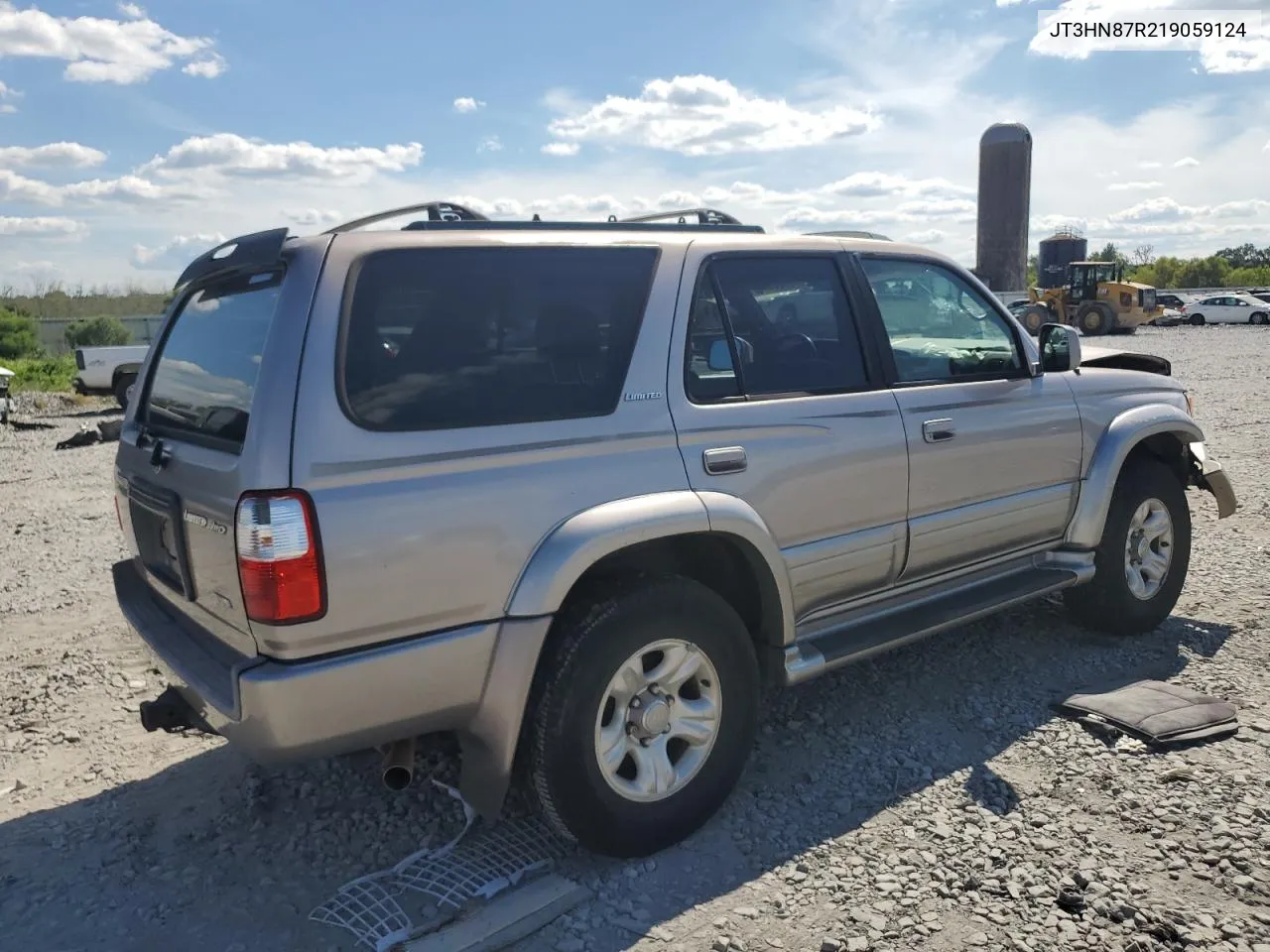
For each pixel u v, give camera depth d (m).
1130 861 3.04
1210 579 5.84
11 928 2.92
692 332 3.39
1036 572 4.62
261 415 2.60
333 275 2.74
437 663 2.79
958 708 4.20
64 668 5.00
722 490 3.34
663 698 3.18
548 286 3.11
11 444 14.36
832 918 2.82
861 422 3.77
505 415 2.93
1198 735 3.80
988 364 4.42
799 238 3.87
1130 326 35.22
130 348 19.00
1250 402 14.01
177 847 3.34
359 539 2.64
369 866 3.18
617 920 2.85
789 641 3.57
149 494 3.19
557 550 2.91
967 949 2.66
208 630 3.04
